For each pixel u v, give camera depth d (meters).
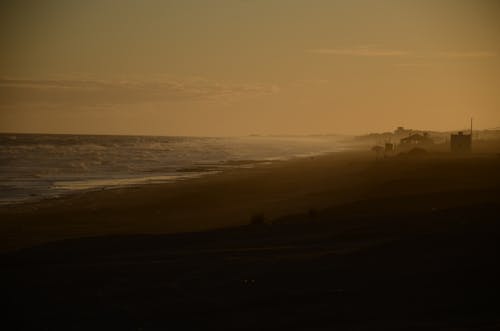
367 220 24.11
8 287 15.11
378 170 60.41
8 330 11.85
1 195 43.44
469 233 18.94
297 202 35.41
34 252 20.59
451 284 13.59
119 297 13.95
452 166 60.97
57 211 34.53
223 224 27.64
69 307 13.30
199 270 16.16
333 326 11.38
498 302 12.28
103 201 39.19
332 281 14.38
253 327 11.58
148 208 35.66
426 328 10.81
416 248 17.11
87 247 21.42
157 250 20.22
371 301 12.74
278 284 14.38
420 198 31.92
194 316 12.39
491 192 34.53
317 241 20.02
